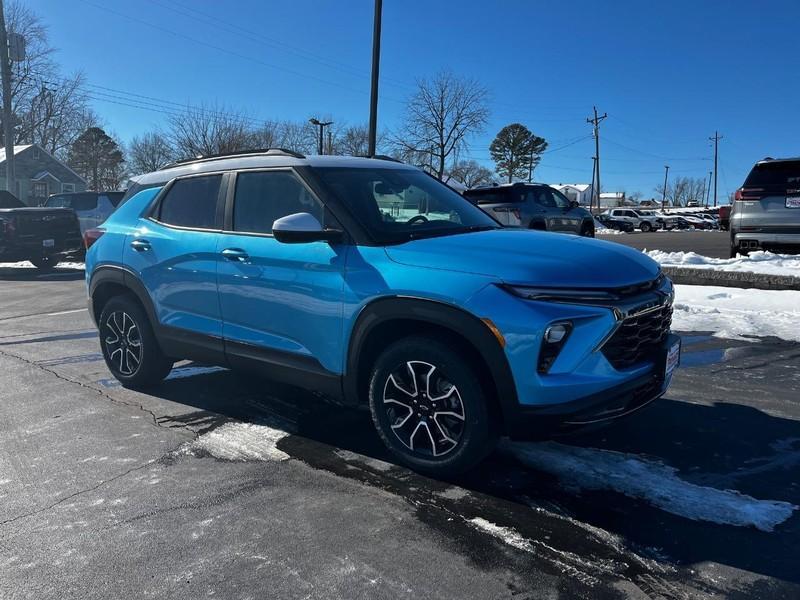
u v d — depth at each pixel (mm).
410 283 3121
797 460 3486
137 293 4676
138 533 2801
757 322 6848
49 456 3686
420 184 4289
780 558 2543
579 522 2848
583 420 2883
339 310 3414
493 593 2338
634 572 2461
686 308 7547
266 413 4379
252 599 2326
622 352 3064
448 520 2877
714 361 5520
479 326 2916
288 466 3490
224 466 3504
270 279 3740
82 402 4688
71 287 12148
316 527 2828
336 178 3814
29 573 2518
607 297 2945
